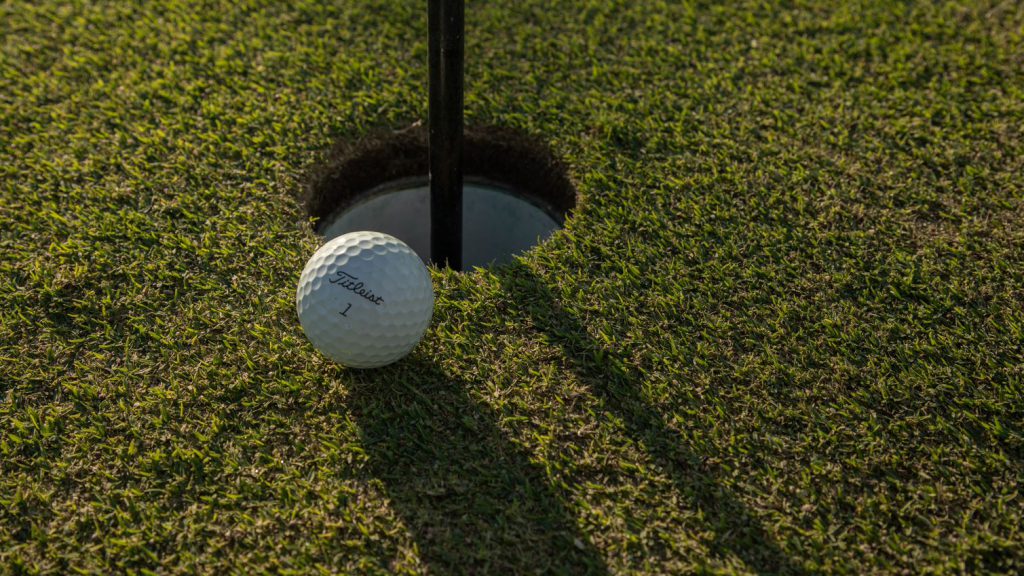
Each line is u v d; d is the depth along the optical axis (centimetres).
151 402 54
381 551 51
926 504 52
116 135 64
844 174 62
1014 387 55
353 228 65
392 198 66
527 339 56
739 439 53
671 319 57
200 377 55
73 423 54
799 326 57
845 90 66
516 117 65
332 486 52
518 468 53
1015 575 51
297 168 62
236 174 62
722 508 52
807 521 52
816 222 60
